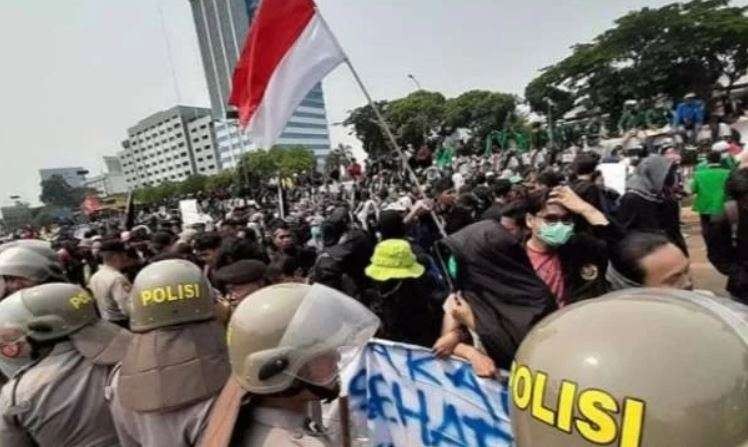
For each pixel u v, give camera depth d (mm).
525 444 921
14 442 2246
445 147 33719
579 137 37562
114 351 2414
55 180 99625
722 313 833
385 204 12453
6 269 2973
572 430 830
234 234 5559
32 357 2299
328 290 1677
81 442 2285
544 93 46188
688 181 13367
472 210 7211
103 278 4352
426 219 6355
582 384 825
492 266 2607
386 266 3621
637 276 2201
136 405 2125
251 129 4688
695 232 10281
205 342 2248
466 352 2609
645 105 37688
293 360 1459
